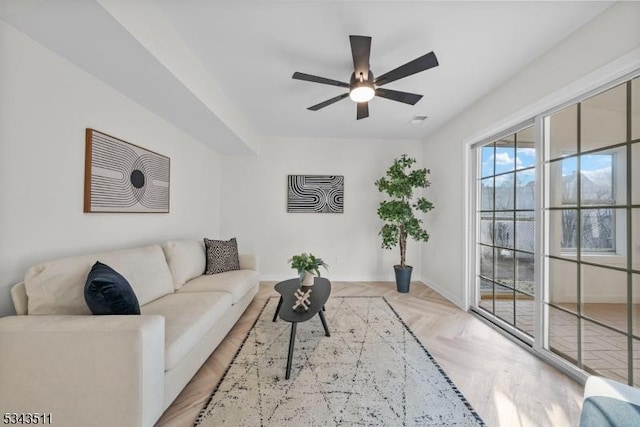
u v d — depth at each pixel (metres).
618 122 1.57
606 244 1.64
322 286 2.48
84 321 1.23
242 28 1.79
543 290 2.06
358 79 1.88
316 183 4.41
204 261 2.94
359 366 1.91
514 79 2.32
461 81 2.44
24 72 1.48
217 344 2.09
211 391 1.64
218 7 1.60
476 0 1.53
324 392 1.63
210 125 2.92
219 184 4.34
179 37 1.88
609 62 1.54
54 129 1.66
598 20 1.61
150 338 1.23
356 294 3.67
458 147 3.28
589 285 1.75
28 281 1.38
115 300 1.35
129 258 1.96
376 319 2.79
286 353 2.09
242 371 1.85
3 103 1.41
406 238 4.11
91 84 1.89
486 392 1.65
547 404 1.55
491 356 2.07
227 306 2.22
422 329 2.55
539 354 2.06
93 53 1.62
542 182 2.07
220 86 2.63
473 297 3.06
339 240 4.43
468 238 3.08
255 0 1.55
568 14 1.62
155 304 1.95
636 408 0.96
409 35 1.83
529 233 2.31
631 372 1.52
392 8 1.60
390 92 2.08
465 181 3.10
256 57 2.12
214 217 4.19
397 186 3.72
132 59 1.67
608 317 1.64
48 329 1.17
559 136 1.95
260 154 4.39
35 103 1.55
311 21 1.71
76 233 1.82
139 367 1.18
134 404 1.18
